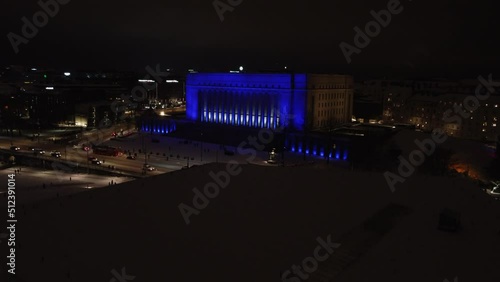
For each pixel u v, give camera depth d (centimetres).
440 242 3869
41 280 3005
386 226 4300
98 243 3644
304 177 5916
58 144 16150
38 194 8462
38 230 3803
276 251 3747
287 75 15938
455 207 4788
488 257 3569
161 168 11844
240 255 3644
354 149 12269
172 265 3397
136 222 4144
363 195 5247
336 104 17662
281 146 14888
